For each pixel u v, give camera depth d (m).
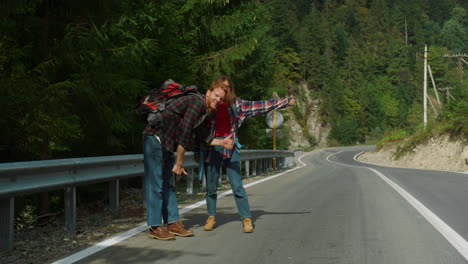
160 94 4.94
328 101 100.62
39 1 7.52
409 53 135.75
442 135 34.00
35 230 5.44
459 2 191.50
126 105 8.91
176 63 12.20
